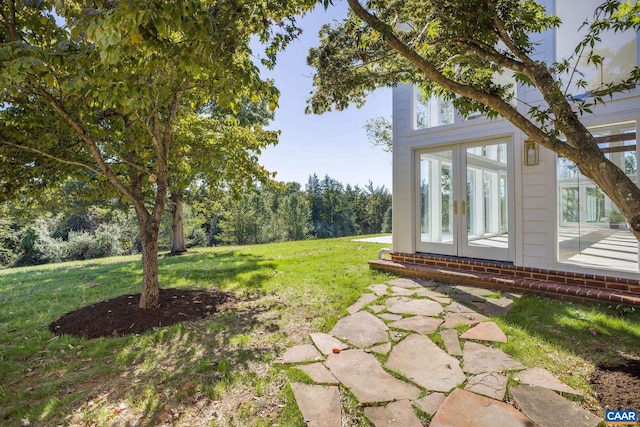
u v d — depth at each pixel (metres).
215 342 3.32
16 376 2.76
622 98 4.40
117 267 9.20
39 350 3.27
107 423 2.10
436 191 6.43
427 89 4.03
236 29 2.92
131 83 2.63
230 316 4.09
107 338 3.50
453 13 2.98
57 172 4.41
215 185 6.02
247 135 5.45
